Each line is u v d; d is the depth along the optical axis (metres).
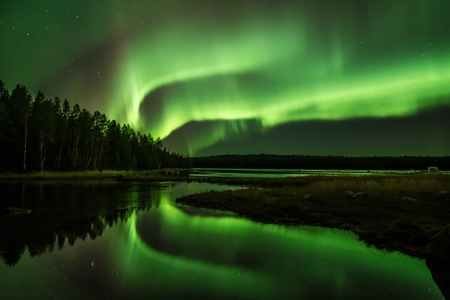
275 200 20.95
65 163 71.75
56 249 10.15
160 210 19.61
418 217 14.08
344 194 21.22
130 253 9.71
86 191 32.50
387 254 9.88
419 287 7.15
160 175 78.81
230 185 45.88
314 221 15.31
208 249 10.32
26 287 6.87
